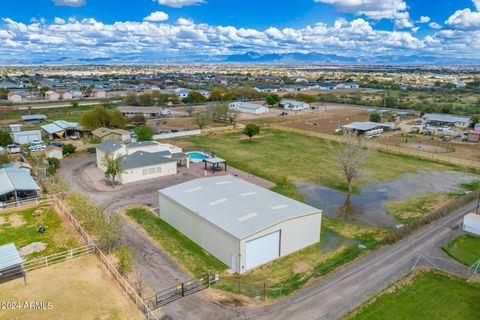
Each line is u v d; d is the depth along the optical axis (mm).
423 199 39562
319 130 82250
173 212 31859
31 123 85750
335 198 39875
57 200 37469
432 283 23875
